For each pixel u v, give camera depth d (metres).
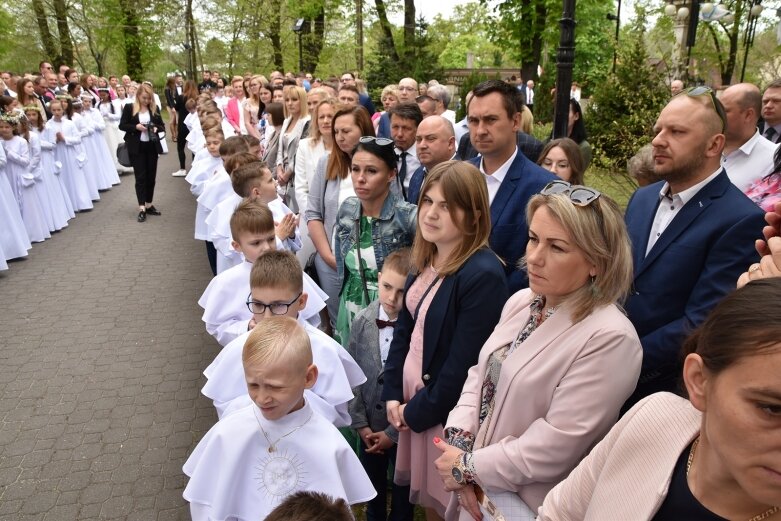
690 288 2.14
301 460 2.03
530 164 3.00
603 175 7.27
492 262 2.28
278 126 6.70
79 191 9.83
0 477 3.31
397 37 23.66
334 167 4.05
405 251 2.79
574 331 1.75
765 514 0.93
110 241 8.24
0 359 4.76
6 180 7.14
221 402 2.57
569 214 1.70
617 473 1.19
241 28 26.83
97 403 4.11
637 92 7.64
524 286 2.79
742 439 0.85
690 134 2.11
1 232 7.02
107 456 3.52
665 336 2.08
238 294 3.29
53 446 3.61
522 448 1.75
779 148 2.65
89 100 11.34
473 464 1.86
